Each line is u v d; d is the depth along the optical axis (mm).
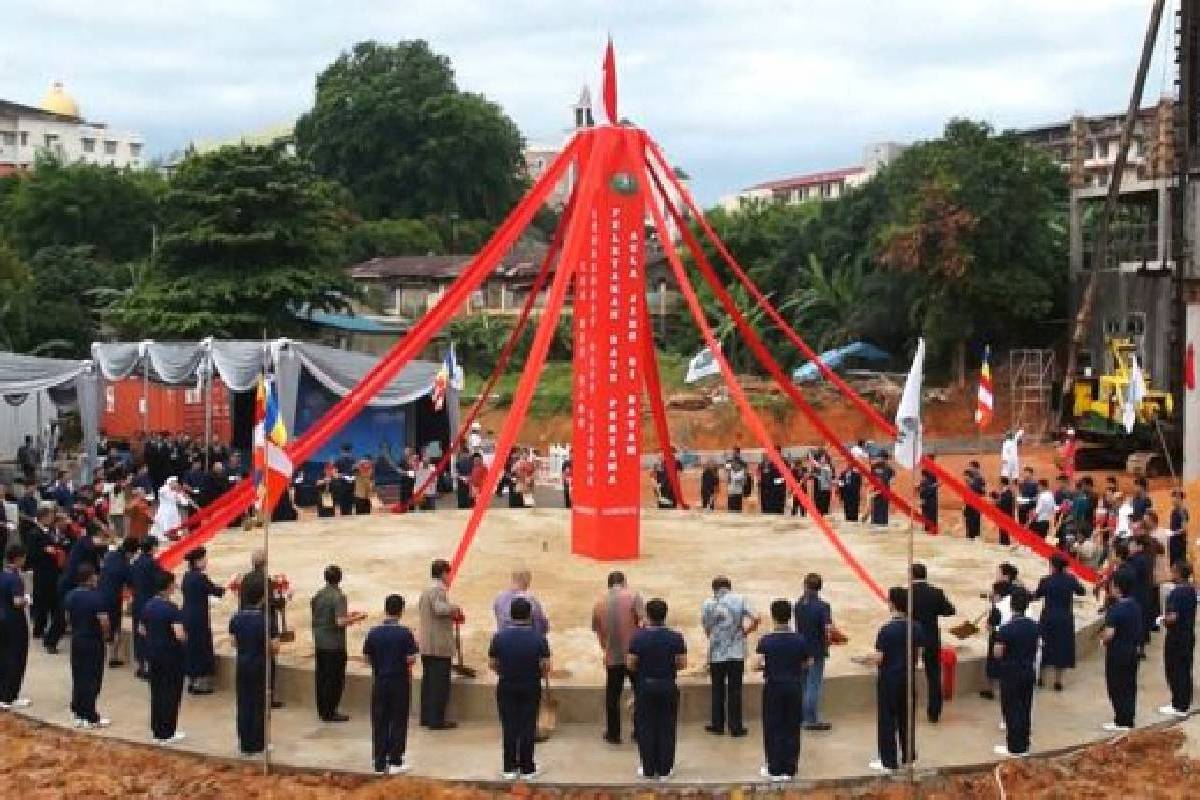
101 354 30047
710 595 17625
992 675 13648
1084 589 17766
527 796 11297
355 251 70500
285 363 28969
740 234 61625
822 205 63062
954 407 50469
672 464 27312
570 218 21094
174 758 12305
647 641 11523
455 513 26469
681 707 13141
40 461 33938
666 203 20578
